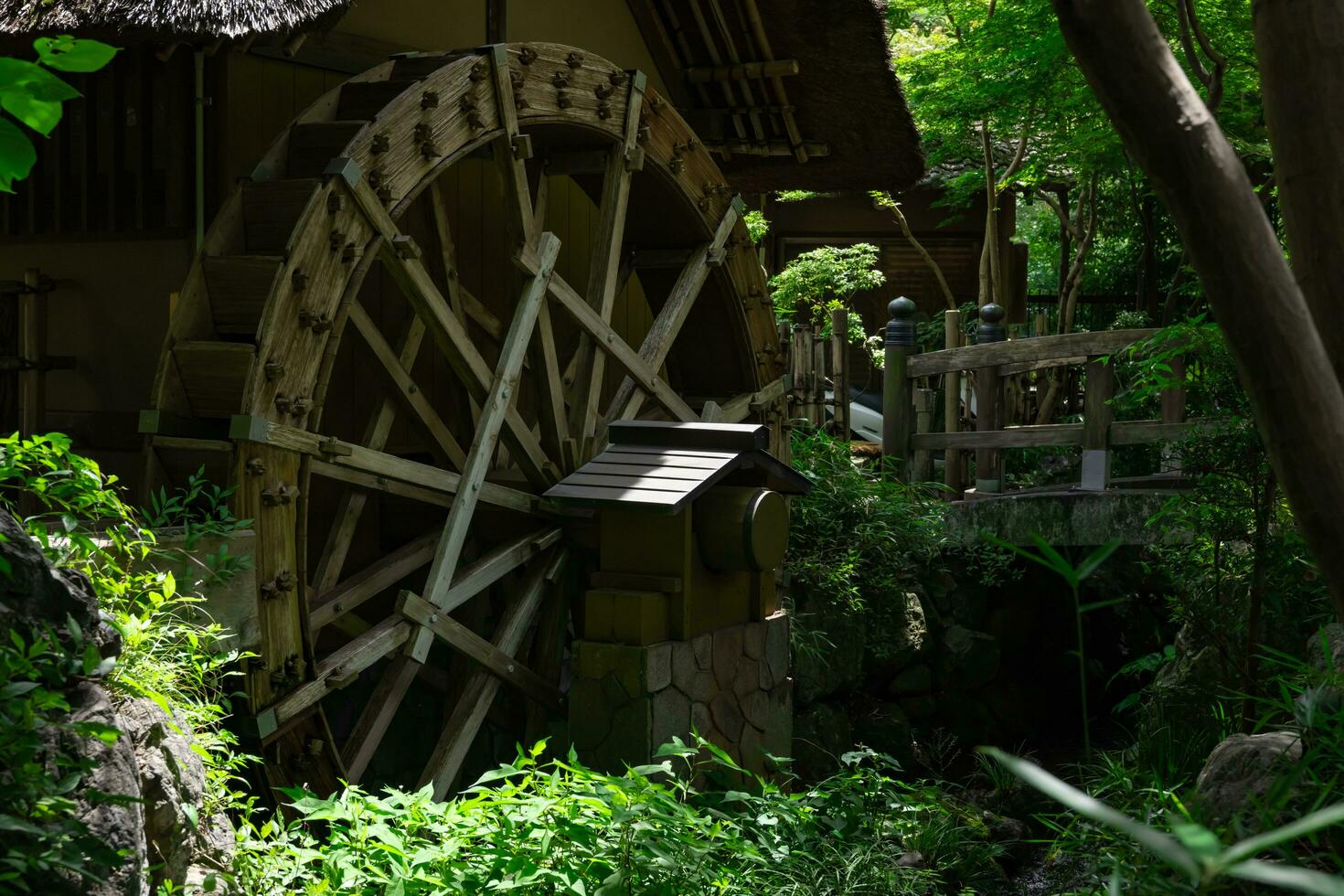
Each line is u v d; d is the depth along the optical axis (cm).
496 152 594
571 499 568
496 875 327
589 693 563
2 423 580
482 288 716
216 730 363
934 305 1500
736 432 581
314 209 495
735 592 619
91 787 221
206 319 496
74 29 464
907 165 821
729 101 809
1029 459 996
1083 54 182
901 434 840
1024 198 1492
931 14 1455
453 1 692
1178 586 583
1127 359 770
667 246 761
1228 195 178
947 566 827
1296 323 178
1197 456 479
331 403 638
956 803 593
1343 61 222
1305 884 84
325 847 346
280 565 480
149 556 386
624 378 823
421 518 655
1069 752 820
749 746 614
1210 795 311
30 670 202
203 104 559
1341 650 377
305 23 484
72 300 602
